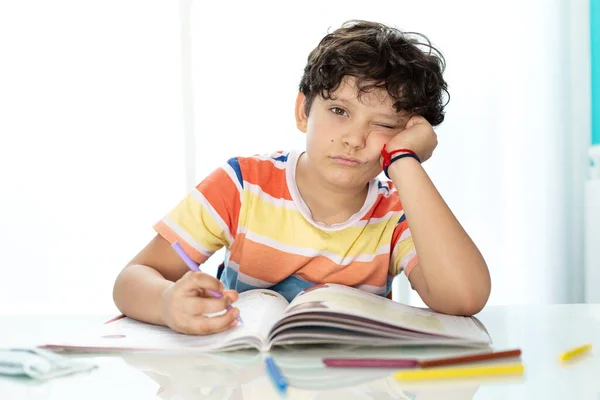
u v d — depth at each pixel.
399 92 0.91
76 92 2.60
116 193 2.62
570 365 0.60
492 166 2.78
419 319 0.74
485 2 2.77
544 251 2.80
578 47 2.79
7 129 2.59
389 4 2.72
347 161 0.93
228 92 2.65
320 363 0.61
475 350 0.66
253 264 1.02
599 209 2.58
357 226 1.04
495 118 2.78
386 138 0.93
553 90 2.80
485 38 2.77
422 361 0.58
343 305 0.71
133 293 0.82
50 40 2.59
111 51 2.61
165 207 2.63
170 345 0.67
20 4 2.58
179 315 0.71
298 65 2.65
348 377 0.55
